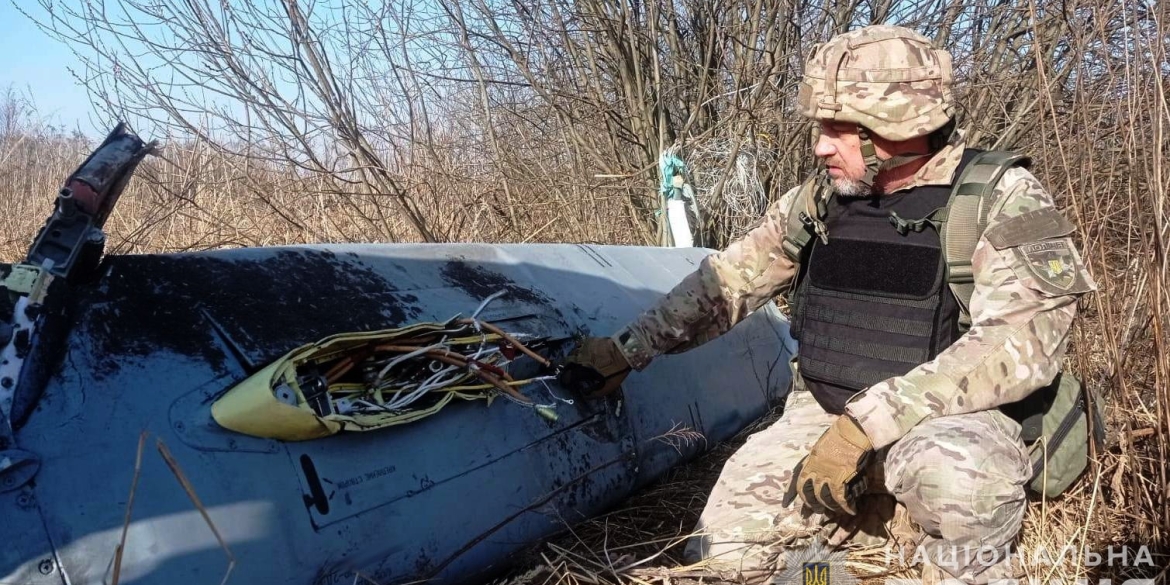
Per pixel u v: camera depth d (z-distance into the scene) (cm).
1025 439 211
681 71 615
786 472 224
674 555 225
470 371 197
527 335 225
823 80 202
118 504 141
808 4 604
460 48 540
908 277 207
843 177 208
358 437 175
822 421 239
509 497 201
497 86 579
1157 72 215
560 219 521
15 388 139
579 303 262
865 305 213
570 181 533
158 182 397
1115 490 235
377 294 203
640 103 584
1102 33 246
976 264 200
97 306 156
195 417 155
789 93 598
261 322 175
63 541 134
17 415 138
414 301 210
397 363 191
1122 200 275
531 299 245
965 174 204
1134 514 224
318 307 188
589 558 217
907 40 199
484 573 198
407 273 218
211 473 151
